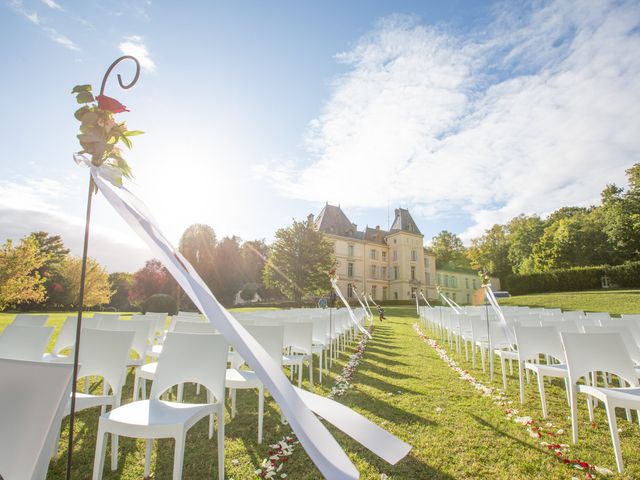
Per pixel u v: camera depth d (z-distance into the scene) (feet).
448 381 16.46
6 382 4.34
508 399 13.46
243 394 14.44
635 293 69.26
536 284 108.47
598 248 119.14
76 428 10.21
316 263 115.55
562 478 7.70
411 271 166.81
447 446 9.25
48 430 4.12
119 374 8.15
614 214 107.55
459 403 12.95
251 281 144.97
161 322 20.49
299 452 8.95
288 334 15.03
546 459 8.59
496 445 9.36
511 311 27.99
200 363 7.93
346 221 169.37
